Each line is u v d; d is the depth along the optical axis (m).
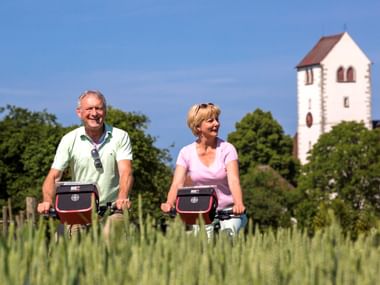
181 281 4.82
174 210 9.41
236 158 10.30
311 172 117.62
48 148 85.56
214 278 4.85
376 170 114.94
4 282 4.79
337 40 160.38
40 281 4.88
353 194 115.31
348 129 117.19
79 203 8.73
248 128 130.50
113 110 83.56
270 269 4.98
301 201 116.56
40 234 5.58
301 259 5.39
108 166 10.10
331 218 6.23
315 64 160.50
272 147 130.50
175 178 10.33
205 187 9.34
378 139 116.25
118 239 5.72
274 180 116.81
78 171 10.16
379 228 6.09
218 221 9.63
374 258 5.45
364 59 160.62
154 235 5.97
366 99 160.25
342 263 5.29
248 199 114.62
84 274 5.19
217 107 10.30
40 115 101.25
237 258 5.38
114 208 8.80
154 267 4.95
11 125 98.81
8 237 5.64
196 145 10.39
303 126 163.12
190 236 5.91
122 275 4.95
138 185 81.00
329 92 160.38
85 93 10.10
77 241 5.62
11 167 95.00
